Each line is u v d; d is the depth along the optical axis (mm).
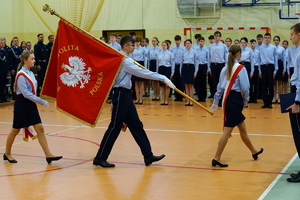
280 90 12453
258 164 5648
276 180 4910
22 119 5625
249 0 15852
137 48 12961
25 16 17469
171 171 5344
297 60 4793
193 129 8289
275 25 15695
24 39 17578
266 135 7594
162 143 7012
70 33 5656
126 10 17000
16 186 4730
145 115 10266
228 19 16094
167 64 12211
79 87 5594
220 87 5691
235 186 4684
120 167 5562
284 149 6496
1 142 7160
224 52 12156
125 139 7320
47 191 4543
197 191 4512
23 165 5680
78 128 8508
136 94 12609
